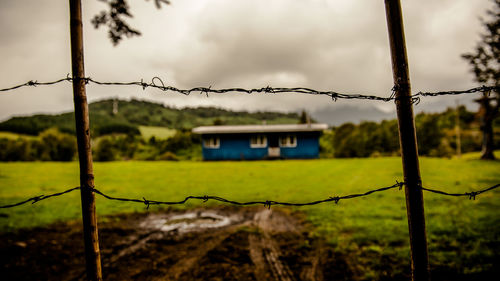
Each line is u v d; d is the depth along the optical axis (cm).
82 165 209
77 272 517
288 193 1191
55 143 2536
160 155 3128
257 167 2059
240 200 1091
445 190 1120
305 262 552
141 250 626
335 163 2180
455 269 487
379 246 603
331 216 843
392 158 2416
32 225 777
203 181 1492
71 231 735
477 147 3034
